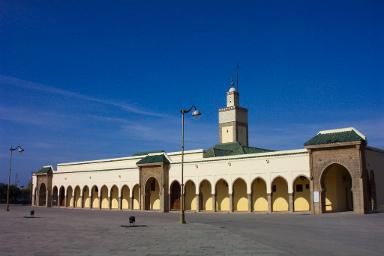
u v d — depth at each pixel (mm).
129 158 64625
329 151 38781
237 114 63906
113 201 65250
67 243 17938
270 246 16406
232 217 37062
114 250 15578
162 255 14258
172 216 40562
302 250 15141
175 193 55031
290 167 43250
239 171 47312
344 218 31031
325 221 28750
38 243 17984
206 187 52969
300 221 29578
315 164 39562
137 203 60594
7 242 18406
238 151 57156
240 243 17500
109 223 30734
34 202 78562
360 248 15453
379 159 43500
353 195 37219
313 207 38969
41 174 77188
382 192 43375
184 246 16656
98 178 66000
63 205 74125
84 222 31906
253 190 48406
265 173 45062
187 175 52312
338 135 38875
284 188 46438
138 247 16438
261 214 41031
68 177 72562
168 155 58031
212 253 14648
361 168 36906
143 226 27547
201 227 26406
